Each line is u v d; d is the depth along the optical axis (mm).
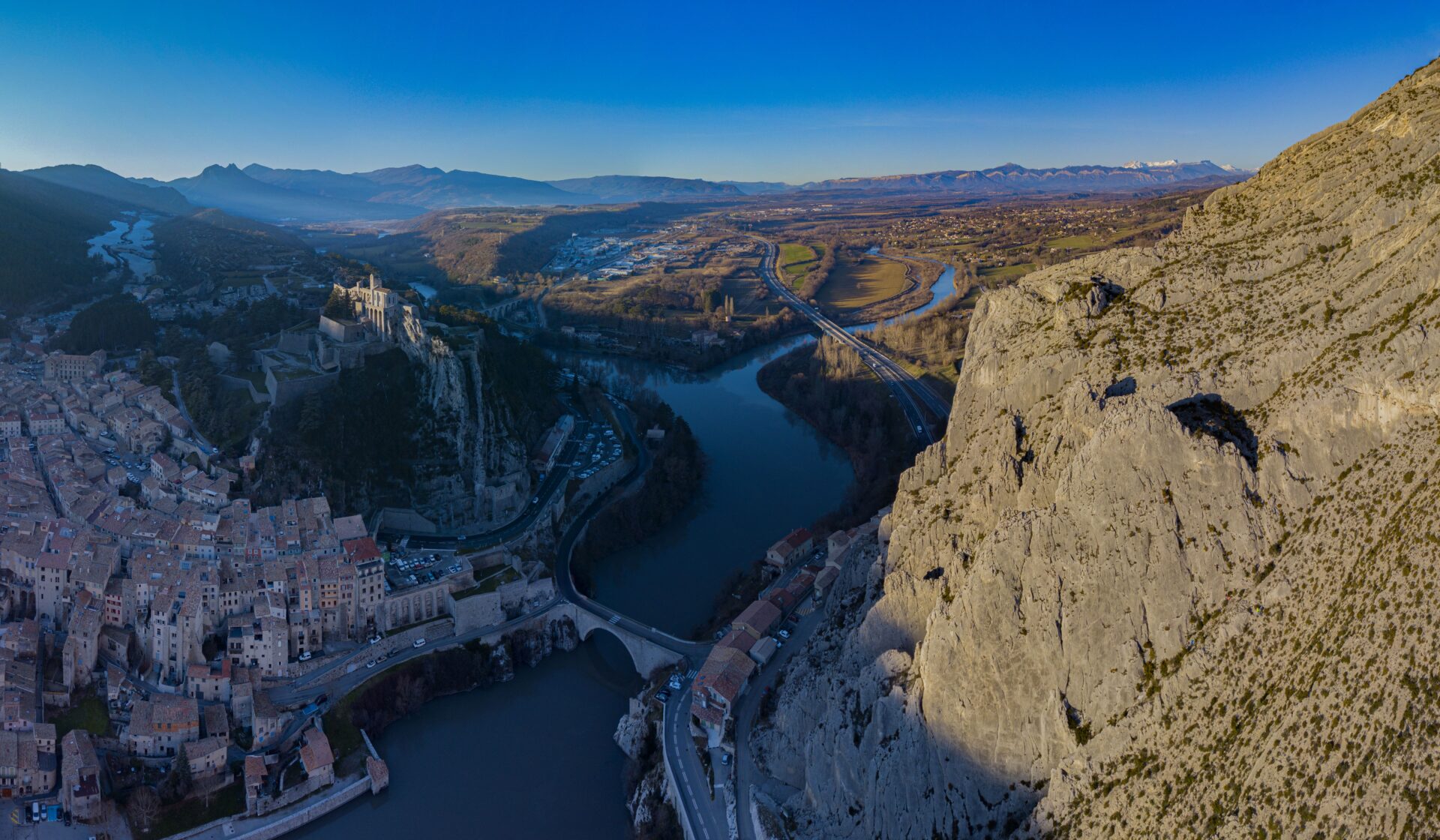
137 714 171375
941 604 128625
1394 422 103000
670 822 155625
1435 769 80688
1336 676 92375
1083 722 114000
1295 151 152750
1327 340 114125
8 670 172125
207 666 183625
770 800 152000
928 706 125938
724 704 174375
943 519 147000
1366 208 123375
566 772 179875
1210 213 155625
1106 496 116312
